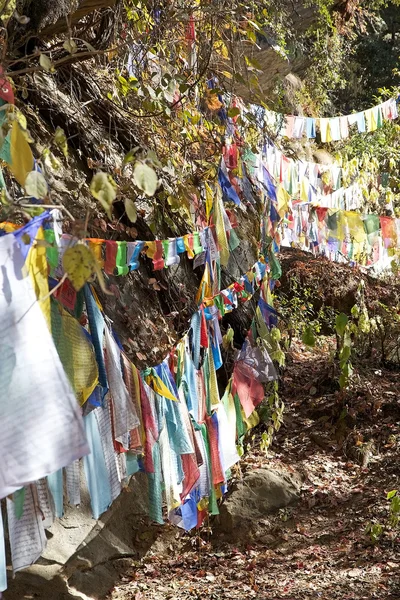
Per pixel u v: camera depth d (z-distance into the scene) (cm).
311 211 568
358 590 498
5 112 305
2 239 239
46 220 256
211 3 580
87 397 304
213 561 542
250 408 529
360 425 732
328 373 812
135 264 370
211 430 484
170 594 493
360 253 713
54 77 618
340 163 840
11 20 491
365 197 895
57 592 452
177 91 655
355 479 657
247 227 764
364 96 1784
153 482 405
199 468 471
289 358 873
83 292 338
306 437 721
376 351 872
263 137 667
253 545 564
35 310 239
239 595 494
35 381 233
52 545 486
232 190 547
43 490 290
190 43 634
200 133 670
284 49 1060
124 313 606
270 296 584
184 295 679
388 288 1017
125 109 646
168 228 665
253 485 613
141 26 593
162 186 630
